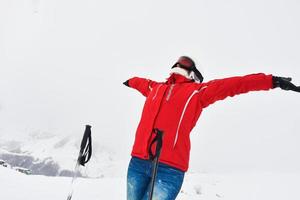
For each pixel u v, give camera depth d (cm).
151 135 258
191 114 262
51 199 486
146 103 278
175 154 253
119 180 713
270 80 254
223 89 261
